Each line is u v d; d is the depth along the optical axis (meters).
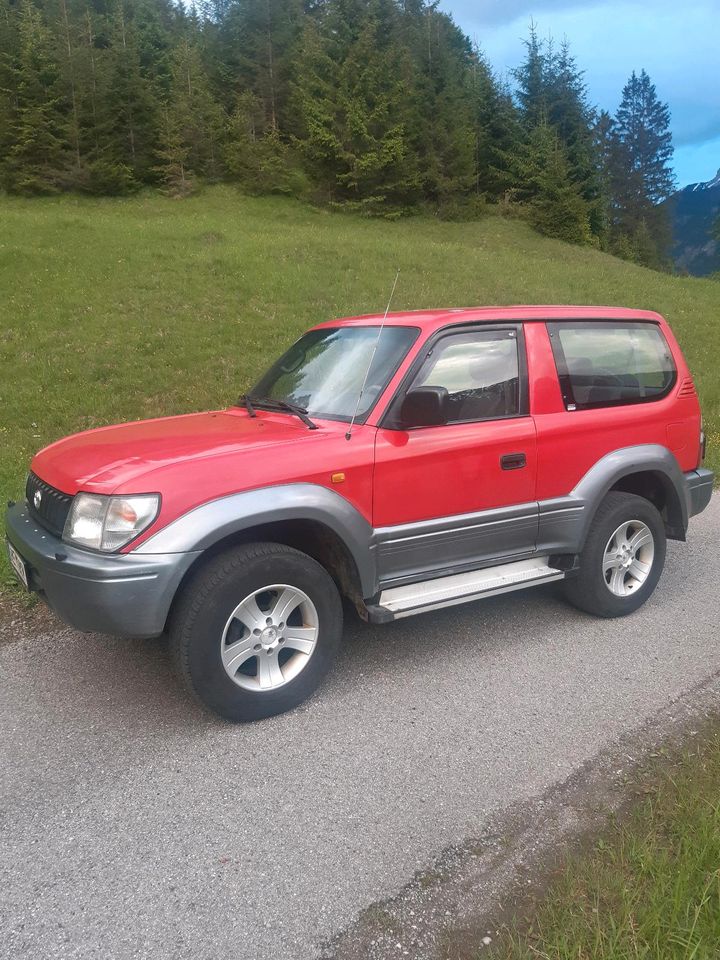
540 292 21.86
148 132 40.56
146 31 48.25
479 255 26.62
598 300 22.28
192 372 12.67
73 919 2.44
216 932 2.39
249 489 3.48
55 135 38.50
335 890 2.57
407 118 41.06
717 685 3.95
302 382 4.46
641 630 4.70
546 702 3.80
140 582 3.25
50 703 3.82
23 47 40.94
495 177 45.50
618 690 3.92
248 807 3.00
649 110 77.31
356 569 3.81
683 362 5.33
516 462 4.30
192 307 15.98
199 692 3.44
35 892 2.56
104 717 3.68
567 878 2.52
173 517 3.33
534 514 4.39
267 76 48.59
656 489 5.23
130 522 3.29
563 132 49.62
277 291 17.62
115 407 11.01
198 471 3.43
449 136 42.06
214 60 50.69
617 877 2.51
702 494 5.32
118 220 26.39
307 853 2.74
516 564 4.46
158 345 13.65
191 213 36.38
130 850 2.76
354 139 39.38
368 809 2.99
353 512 3.74
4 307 14.91
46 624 4.77
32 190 37.38
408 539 3.96
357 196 40.41
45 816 2.96
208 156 41.00
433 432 4.02
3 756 3.36
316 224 36.84
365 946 2.34
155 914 2.46
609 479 4.64
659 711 3.70
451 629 4.72
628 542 4.91
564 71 48.84
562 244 39.81
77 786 3.14
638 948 2.17
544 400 4.45
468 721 3.63
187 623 3.37
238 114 43.62
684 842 2.62
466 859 2.71
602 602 4.76
